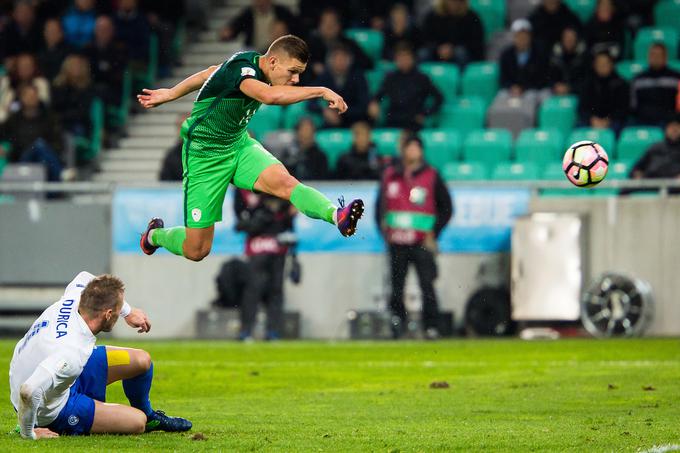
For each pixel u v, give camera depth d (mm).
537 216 47469
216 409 25297
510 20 65062
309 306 49250
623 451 18500
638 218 48188
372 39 63062
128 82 62562
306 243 49250
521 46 57875
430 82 56312
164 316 49781
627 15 60750
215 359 38500
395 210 47031
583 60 58469
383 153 54562
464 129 57562
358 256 49031
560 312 47156
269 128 57969
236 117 23750
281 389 29781
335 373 33781
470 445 19375
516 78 58000
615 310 47156
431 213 47156
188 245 25297
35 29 63844
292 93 22062
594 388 28891
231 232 49375
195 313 49500
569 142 54688
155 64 64625
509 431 21188
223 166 24531
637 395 27266
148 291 49781
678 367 33969
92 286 19188
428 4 66562
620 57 60219
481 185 48781
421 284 47188
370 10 64812
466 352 40625
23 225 50219
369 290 48938
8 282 50219
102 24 61156
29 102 56406
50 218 50188
